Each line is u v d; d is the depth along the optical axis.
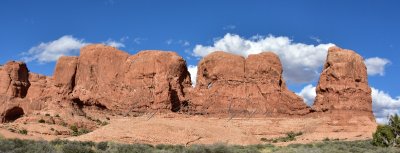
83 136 65.94
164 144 62.50
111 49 126.88
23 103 107.88
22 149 42.28
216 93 117.69
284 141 91.81
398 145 64.81
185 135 68.06
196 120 82.94
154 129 67.94
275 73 120.50
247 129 106.31
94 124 100.06
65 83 122.81
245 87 118.06
